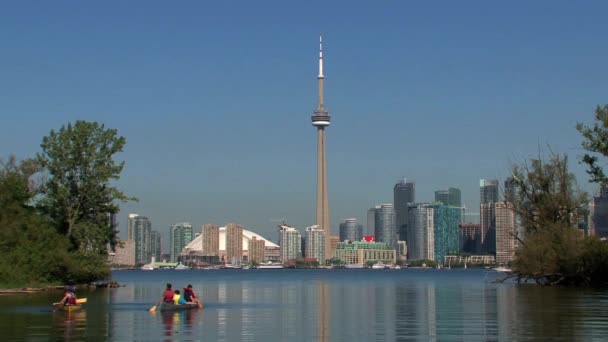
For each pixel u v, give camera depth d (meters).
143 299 87.31
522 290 102.19
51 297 87.88
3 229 106.88
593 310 63.34
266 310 70.31
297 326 53.91
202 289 133.62
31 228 109.88
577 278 110.69
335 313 66.06
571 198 114.88
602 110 89.44
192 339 46.25
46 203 115.69
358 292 114.00
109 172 116.69
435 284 157.25
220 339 46.25
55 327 52.47
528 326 51.09
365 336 47.53
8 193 111.00
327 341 45.12
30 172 116.25
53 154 115.75
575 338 44.38
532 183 117.19
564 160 116.81
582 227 117.25
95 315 62.91
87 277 117.62
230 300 90.44
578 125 90.19
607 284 109.00
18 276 104.06
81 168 117.12
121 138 118.12
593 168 90.06
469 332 48.59
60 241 112.12
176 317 61.41
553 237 112.00
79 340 45.31
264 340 45.72
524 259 114.94
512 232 120.62
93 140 117.25
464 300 81.94
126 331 50.28
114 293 104.69
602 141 89.06
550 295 86.44
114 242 122.62
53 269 109.25
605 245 106.12
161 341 45.12
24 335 47.56
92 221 119.12
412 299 88.38
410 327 52.47
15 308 69.50
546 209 115.56
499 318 57.19
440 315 61.94
